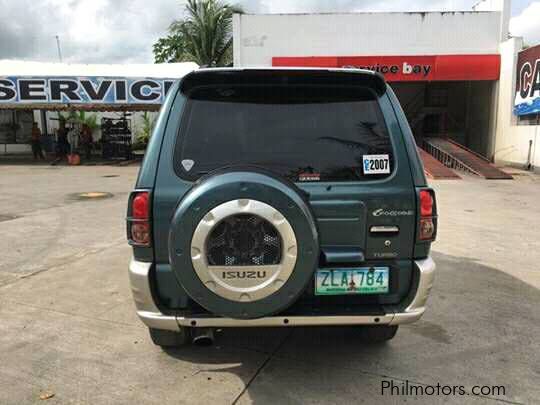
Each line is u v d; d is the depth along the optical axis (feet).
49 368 9.99
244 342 11.13
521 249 19.58
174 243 7.80
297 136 8.96
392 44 57.93
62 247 19.72
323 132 8.98
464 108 71.61
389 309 8.72
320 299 8.85
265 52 58.85
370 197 8.73
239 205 7.64
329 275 8.72
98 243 20.42
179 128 8.89
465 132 70.03
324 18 57.88
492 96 59.36
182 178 8.63
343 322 8.53
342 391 9.14
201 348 10.84
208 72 8.90
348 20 57.72
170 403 8.77
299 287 7.90
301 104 9.09
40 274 16.14
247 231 7.77
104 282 15.33
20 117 74.23
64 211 27.94
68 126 75.36
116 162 61.36
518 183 40.86
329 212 8.72
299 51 58.65
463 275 16.15
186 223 7.72
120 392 9.12
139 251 8.68
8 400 8.84
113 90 55.11
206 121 8.98
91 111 70.54
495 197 33.24
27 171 50.83
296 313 8.48
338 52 58.44
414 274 8.88
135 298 8.75
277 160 8.84
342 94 9.18
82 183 40.91
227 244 7.80
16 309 13.10
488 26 57.11
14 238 21.25
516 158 53.67
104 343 11.11
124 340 11.27
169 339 10.41
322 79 9.07
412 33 57.62
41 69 58.18
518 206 29.78
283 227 7.68
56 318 12.51
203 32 76.54
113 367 10.03
